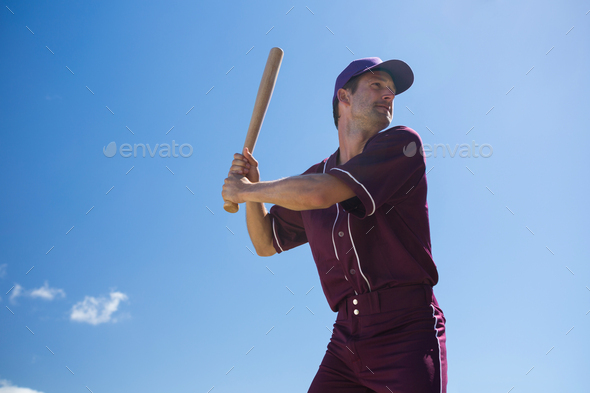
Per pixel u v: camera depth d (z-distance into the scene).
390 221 1.32
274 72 1.70
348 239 1.34
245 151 1.62
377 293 1.31
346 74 1.58
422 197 1.37
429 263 1.34
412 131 1.35
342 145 1.61
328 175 1.26
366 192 1.23
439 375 1.22
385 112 1.54
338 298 1.42
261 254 1.82
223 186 1.54
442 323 1.32
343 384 1.39
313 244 1.48
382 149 1.29
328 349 1.45
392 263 1.31
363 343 1.29
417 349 1.24
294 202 1.29
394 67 1.59
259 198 1.39
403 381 1.21
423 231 1.36
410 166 1.30
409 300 1.29
